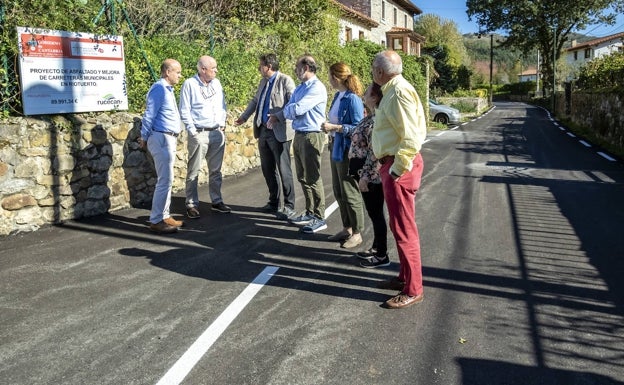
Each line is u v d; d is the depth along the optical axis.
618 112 13.84
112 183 6.54
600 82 19.19
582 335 3.42
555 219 6.35
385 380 2.90
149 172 7.09
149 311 3.75
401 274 4.15
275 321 3.61
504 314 3.73
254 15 14.01
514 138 16.97
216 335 3.40
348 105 4.90
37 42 5.64
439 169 10.31
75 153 6.03
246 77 10.05
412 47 37.78
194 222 6.15
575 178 9.23
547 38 45.66
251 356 3.15
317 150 5.72
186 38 9.05
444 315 3.71
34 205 5.67
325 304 3.90
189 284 4.26
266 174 6.62
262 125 6.36
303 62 5.65
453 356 3.15
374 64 3.74
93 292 4.07
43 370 2.98
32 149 5.59
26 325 3.52
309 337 3.39
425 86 24.38
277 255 5.01
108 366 3.03
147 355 3.15
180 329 3.48
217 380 2.89
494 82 94.31
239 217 6.40
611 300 3.97
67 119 5.98
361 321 3.62
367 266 4.69
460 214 6.60
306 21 14.98
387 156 3.78
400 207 3.74
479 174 9.69
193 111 6.20
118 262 4.75
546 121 25.64
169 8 8.67
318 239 5.53
